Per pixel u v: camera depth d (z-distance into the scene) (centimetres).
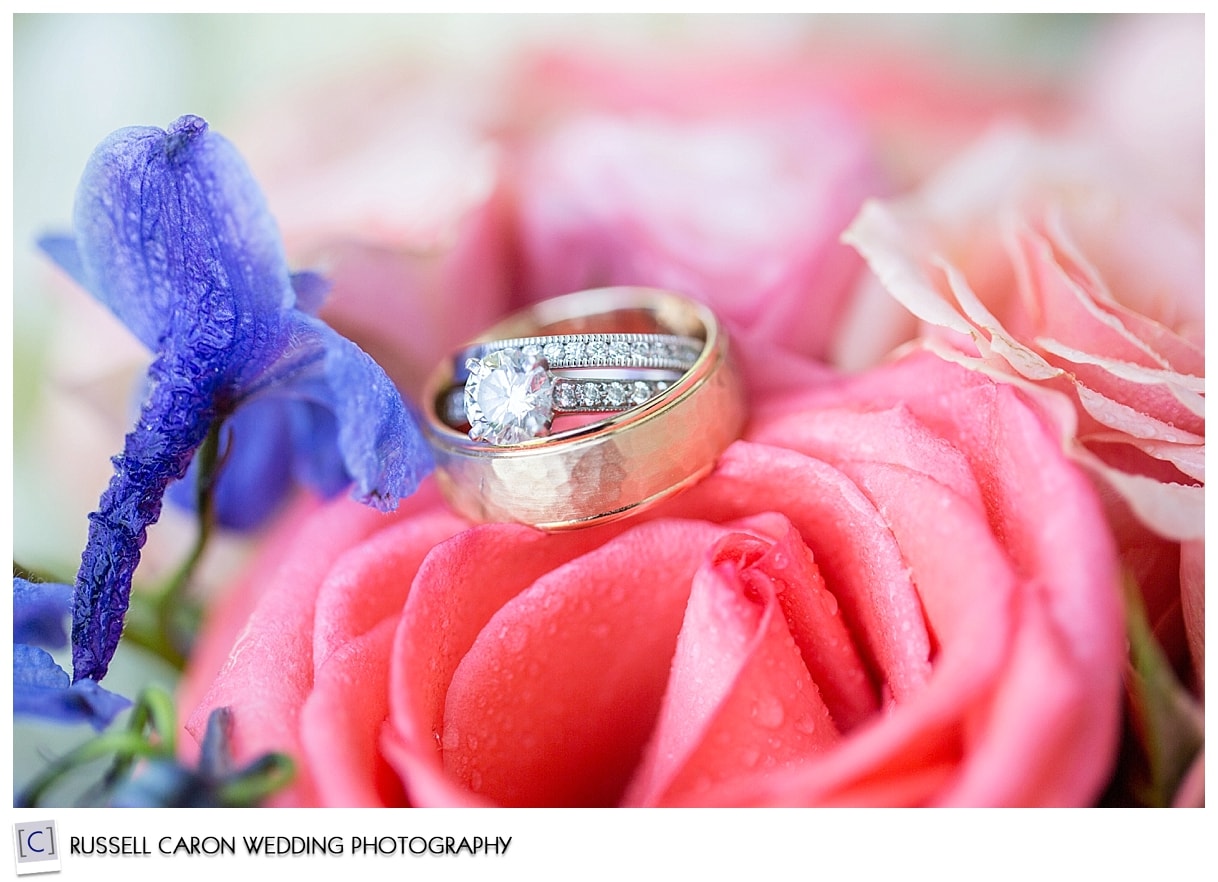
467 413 9
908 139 11
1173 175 11
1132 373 8
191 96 12
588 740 8
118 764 8
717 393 9
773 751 7
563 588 8
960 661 7
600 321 11
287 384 9
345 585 8
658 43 12
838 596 8
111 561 8
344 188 11
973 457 8
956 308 9
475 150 11
